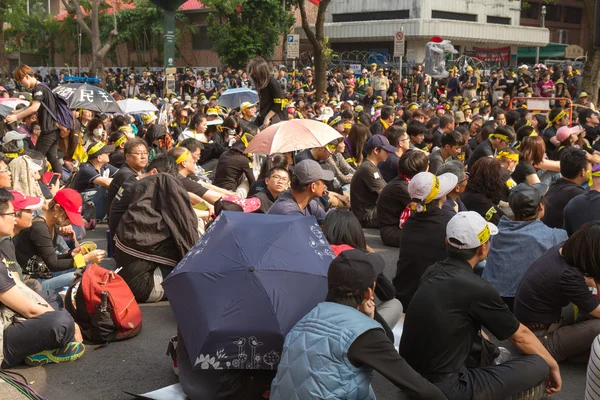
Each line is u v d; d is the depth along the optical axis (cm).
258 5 3925
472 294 387
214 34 3994
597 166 621
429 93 2850
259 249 402
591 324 480
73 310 538
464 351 394
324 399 324
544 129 1318
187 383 417
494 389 387
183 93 3312
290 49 2558
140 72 4097
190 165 727
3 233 472
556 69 2747
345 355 326
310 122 880
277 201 577
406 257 554
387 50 4591
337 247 462
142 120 1582
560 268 463
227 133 1166
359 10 4678
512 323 392
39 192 789
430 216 548
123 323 535
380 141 922
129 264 597
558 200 697
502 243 543
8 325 475
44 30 4919
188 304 394
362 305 362
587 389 333
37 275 579
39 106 990
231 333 375
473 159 971
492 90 2642
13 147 844
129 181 671
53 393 457
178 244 593
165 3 1888
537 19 5344
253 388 398
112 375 485
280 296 382
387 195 828
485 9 4706
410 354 401
